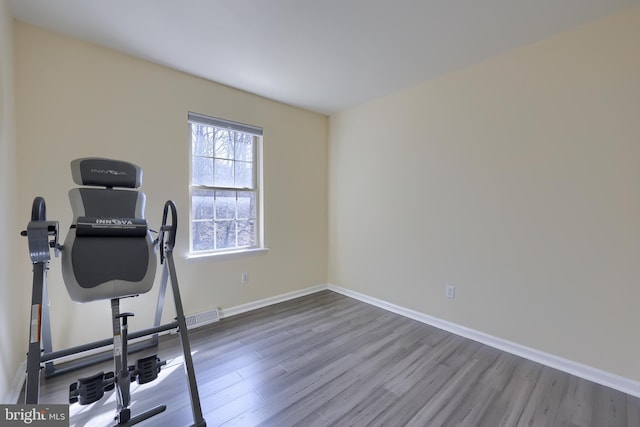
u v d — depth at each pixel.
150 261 1.51
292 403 1.67
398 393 1.77
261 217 3.24
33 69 1.93
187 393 1.74
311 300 3.48
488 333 2.41
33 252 1.23
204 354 2.20
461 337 2.54
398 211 3.07
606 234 1.86
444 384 1.87
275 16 1.83
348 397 1.73
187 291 2.67
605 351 1.88
